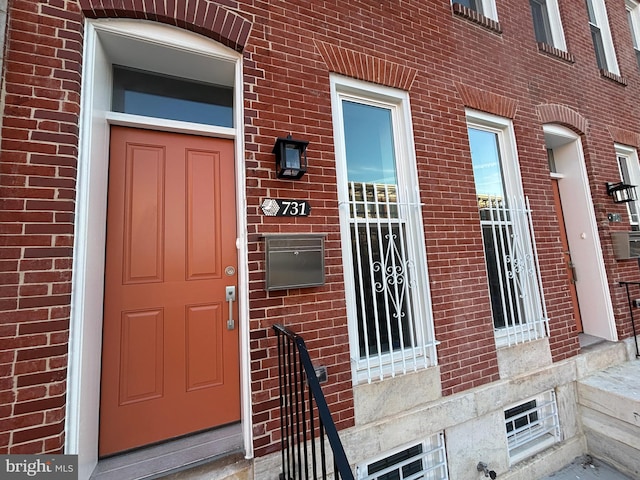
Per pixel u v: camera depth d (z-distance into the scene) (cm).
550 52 385
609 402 280
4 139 146
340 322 213
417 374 231
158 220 206
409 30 281
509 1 364
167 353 198
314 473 128
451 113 291
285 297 200
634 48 507
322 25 241
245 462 177
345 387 208
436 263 256
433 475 232
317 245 207
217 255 217
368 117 267
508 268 314
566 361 307
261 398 186
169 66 214
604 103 431
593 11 488
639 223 433
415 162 263
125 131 204
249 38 213
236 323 217
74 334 151
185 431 196
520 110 341
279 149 203
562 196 410
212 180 222
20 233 144
